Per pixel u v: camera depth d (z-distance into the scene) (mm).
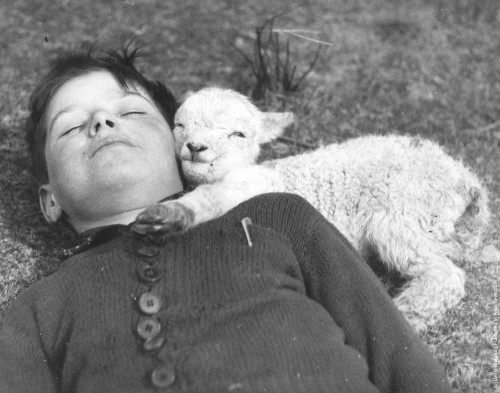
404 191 771
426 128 1115
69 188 720
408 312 743
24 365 623
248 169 742
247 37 1378
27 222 895
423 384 585
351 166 797
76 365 590
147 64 1276
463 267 808
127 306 599
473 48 1405
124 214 721
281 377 555
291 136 1080
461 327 748
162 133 754
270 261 630
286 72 1201
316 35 1396
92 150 712
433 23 1499
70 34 1354
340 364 572
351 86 1243
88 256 652
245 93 1190
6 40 1317
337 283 635
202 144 728
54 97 782
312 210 673
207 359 559
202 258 625
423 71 1306
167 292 602
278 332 578
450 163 798
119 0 1492
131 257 633
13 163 994
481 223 818
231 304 593
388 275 805
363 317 623
